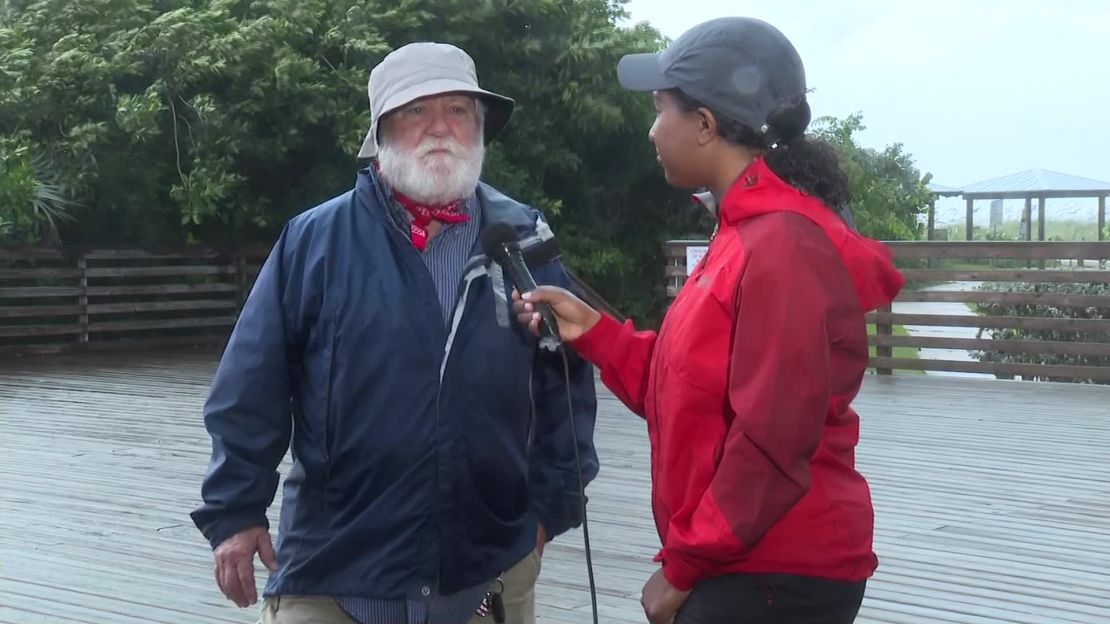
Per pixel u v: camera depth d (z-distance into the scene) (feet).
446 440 6.54
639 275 50.06
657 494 5.65
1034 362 32.73
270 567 6.72
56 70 38.81
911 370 33.68
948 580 13.05
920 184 71.46
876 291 5.43
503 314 6.72
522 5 43.50
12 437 22.09
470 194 6.79
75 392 28.55
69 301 39.88
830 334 5.18
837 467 5.43
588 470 7.21
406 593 6.55
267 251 43.93
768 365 5.05
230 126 39.50
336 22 41.98
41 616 11.83
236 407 6.57
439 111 6.76
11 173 36.24
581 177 46.57
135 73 39.32
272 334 6.65
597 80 44.16
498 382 6.66
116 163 39.55
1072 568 13.51
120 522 15.56
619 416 24.38
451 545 6.57
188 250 42.19
